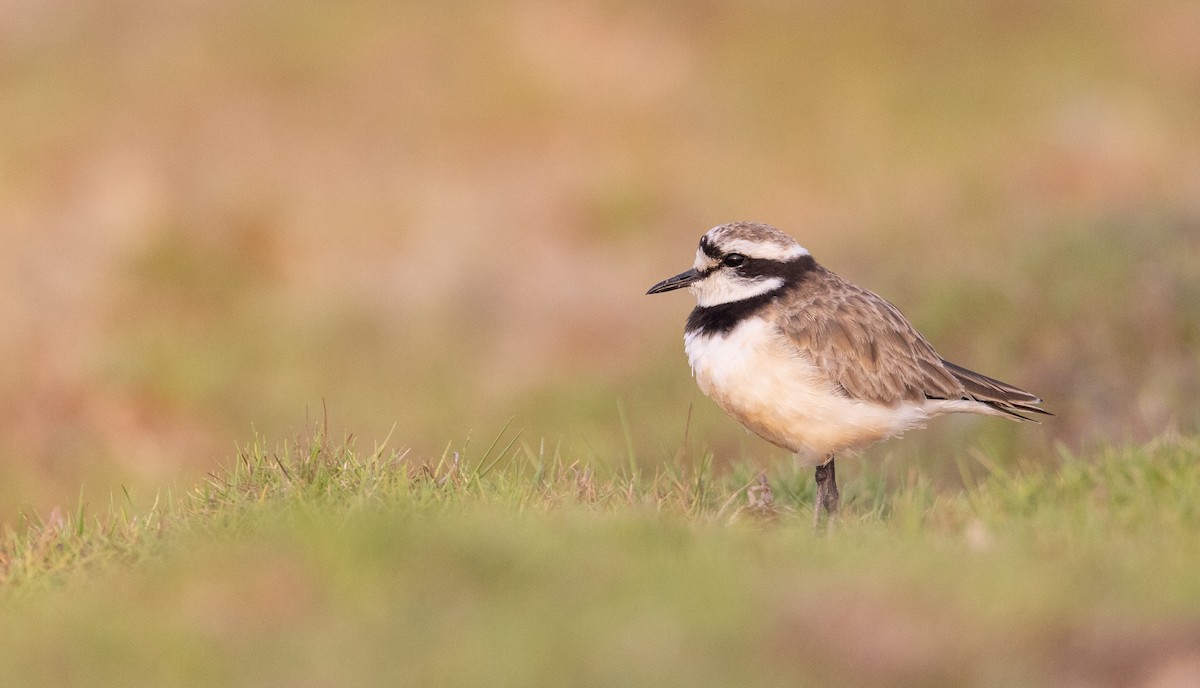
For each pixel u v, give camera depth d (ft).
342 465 29.53
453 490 28.76
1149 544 25.30
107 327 63.87
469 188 77.82
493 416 55.21
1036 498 29.63
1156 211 57.36
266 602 22.98
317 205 75.25
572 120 84.38
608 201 75.77
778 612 21.62
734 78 88.48
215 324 65.05
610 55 88.79
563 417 54.13
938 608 21.38
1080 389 47.24
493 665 20.33
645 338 61.11
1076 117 82.12
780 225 73.41
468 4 93.81
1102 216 57.67
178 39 91.71
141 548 26.43
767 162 80.43
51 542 27.48
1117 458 30.94
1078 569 23.45
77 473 51.62
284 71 87.71
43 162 78.07
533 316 64.59
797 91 87.66
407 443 52.90
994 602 21.48
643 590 22.58
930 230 65.57
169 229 71.05
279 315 65.67
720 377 31.78
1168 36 91.86
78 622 22.66
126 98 84.94
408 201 76.02
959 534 27.09
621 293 66.13
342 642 21.47
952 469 45.47
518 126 83.76
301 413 56.34
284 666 20.94
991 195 72.49
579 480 31.04
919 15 94.27
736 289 31.96
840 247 66.18
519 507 27.48
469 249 71.00
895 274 57.72
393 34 91.04
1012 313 51.13
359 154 80.64
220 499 28.60
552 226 74.18
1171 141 79.05
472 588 23.00
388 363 61.26
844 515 31.24
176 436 54.80
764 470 35.78
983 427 46.26
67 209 73.77
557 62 88.02
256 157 79.15
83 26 93.97
